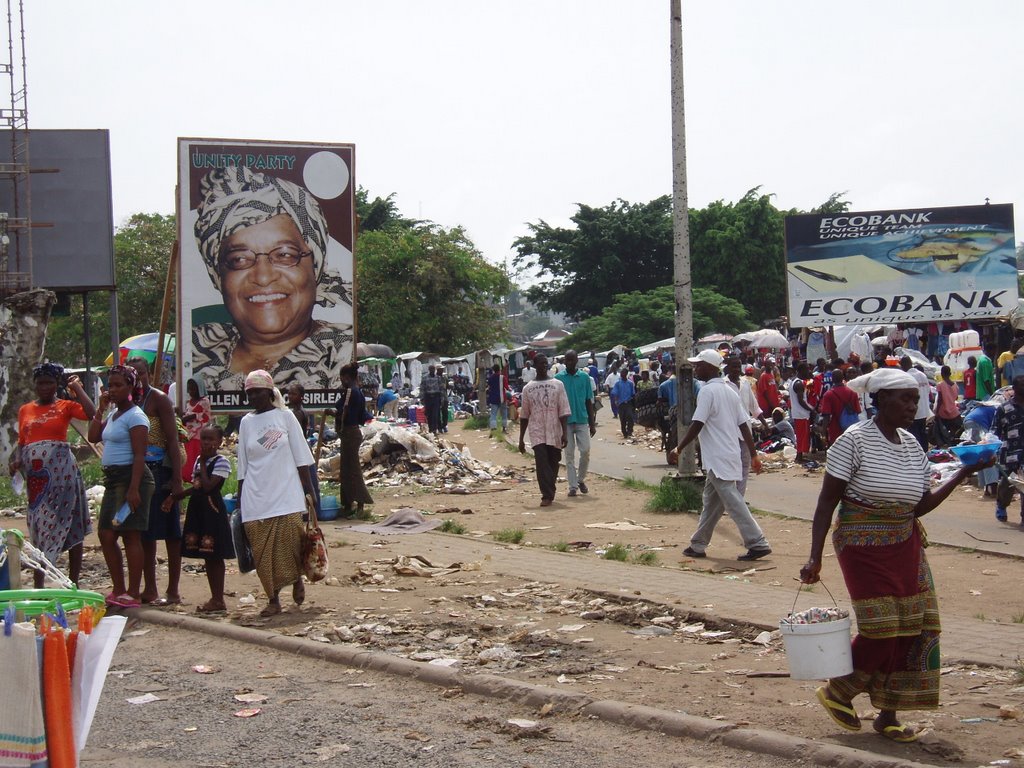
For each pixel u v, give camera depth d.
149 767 5.32
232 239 17.61
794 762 5.12
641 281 72.38
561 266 73.75
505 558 11.14
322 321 17.91
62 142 26.56
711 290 64.19
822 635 5.32
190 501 9.01
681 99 15.03
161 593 9.84
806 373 23.62
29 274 24.00
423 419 32.06
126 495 8.87
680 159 15.10
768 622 7.93
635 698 6.20
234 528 9.05
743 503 10.89
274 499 8.73
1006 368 21.23
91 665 4.27
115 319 27.16
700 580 9.69
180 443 9.72
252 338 17.67
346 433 14.74
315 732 5.81
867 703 6.11
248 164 17.66
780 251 66.69
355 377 14.83
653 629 8.05
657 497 14.63
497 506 15.82
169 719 6.12
